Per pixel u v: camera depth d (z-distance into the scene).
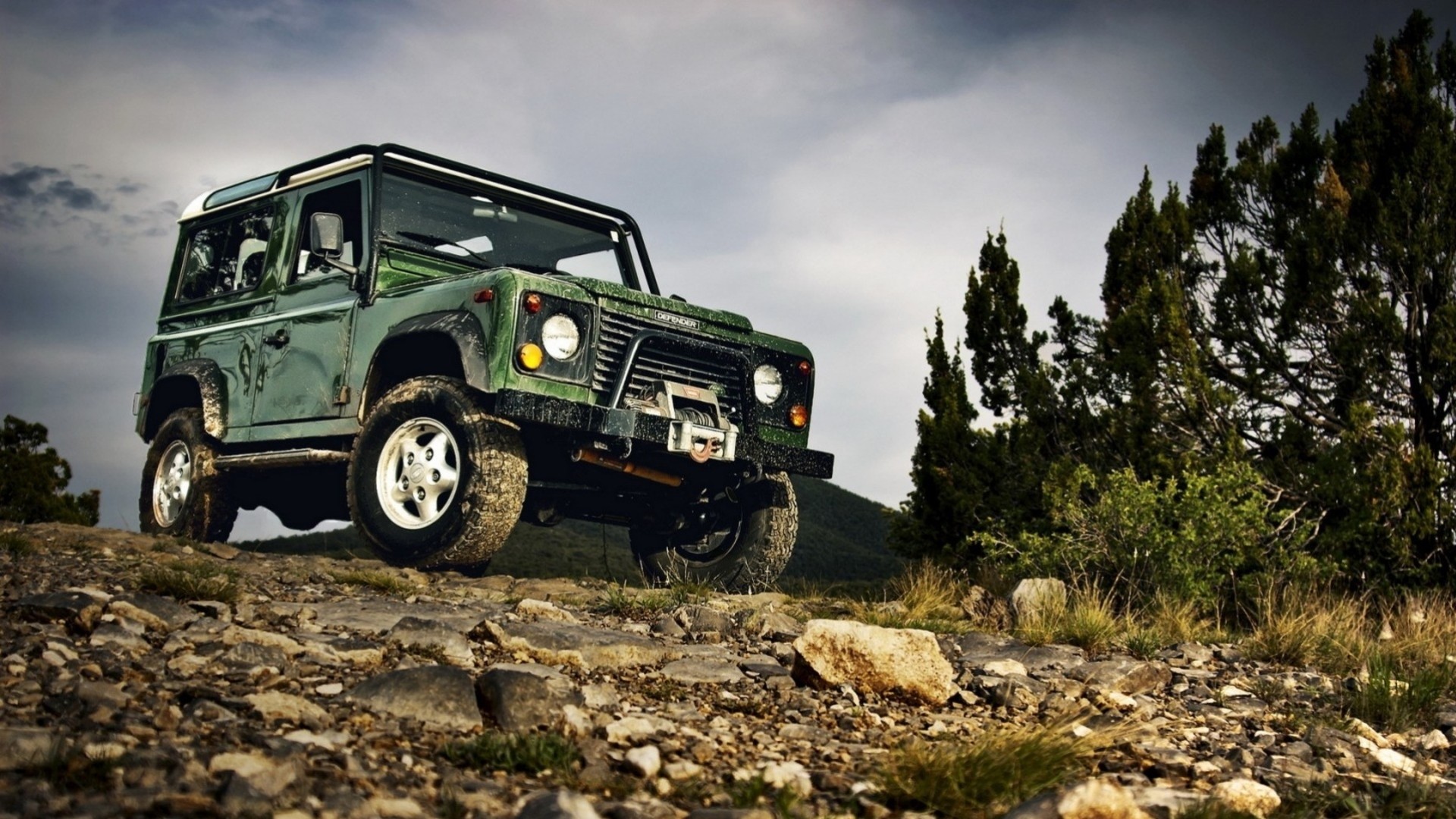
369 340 6.91
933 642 4.16
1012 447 10.25
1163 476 9.04
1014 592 6.84
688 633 5.14
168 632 3.78
